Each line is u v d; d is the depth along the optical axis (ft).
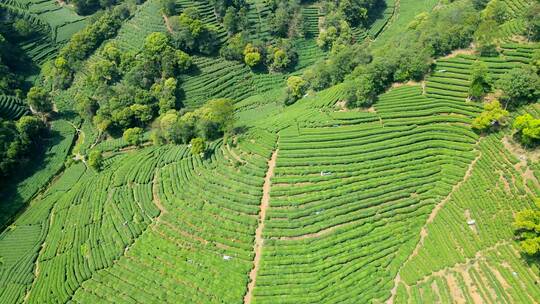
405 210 225.76
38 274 248.32
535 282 179.22
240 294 200.54
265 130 290.35
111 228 255.91
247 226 230.68
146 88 378.12
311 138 270.46
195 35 389.19
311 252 213.05
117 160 323.16
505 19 320.50
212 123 309.01
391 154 252.62
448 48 298.35
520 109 248.11
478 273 190.19
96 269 234.99
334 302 191.42
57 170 341.00
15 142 330.54
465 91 275.80
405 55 292.81
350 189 236.22
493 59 282.97
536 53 262.47
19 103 377.71
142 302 209.97
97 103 372.58
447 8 379.96
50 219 290.76
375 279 197.57
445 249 202.90
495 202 212.84
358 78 290.56
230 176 260.01
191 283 212.43
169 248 232.94
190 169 278.05
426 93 284.82
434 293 186.60
